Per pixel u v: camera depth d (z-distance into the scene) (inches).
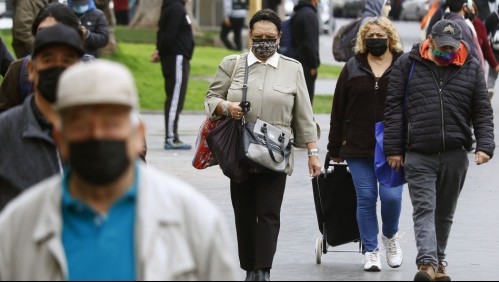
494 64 1446.9
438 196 735.7
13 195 487.2
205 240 358.6
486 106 725.3
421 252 709.9
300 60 1336.1
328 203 794.2
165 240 356.5
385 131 733.9
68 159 351.3
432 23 1400.1
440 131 716.0
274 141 709.3
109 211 357.4
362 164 775.1
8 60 805.9
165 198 358.0
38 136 482.6
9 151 486.6
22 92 579.2
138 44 2391.7
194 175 1168.2
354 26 1211.9
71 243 356.8
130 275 354.9
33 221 359.9
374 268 776.9
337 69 2470.5
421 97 719.1
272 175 719.1
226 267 362.0
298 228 920.3
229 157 712.4
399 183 748.0
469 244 861.2
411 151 723.4
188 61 1353.3
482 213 987.3
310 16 1330.0
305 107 727.1
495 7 2018.9
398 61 734.5
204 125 734.5
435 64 722.2
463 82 720.3
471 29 1225.4
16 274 360.8
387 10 1207.6
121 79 346.0
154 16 2832.2
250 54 727.7
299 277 754.2
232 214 962.7
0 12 2711.6
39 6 1077.8
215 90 730.2
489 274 762.8
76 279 355.3
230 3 2746.1
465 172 732.7
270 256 708.0
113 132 348.8
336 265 800.3
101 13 995.3
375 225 780.0
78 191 357.7
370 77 772.6
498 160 1279.5
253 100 716.0
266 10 724.0
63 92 344.2
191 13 2888.8
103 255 354.9
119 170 350.0
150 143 1407.5
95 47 993.5
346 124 779.4
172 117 1348.4
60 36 474.6
